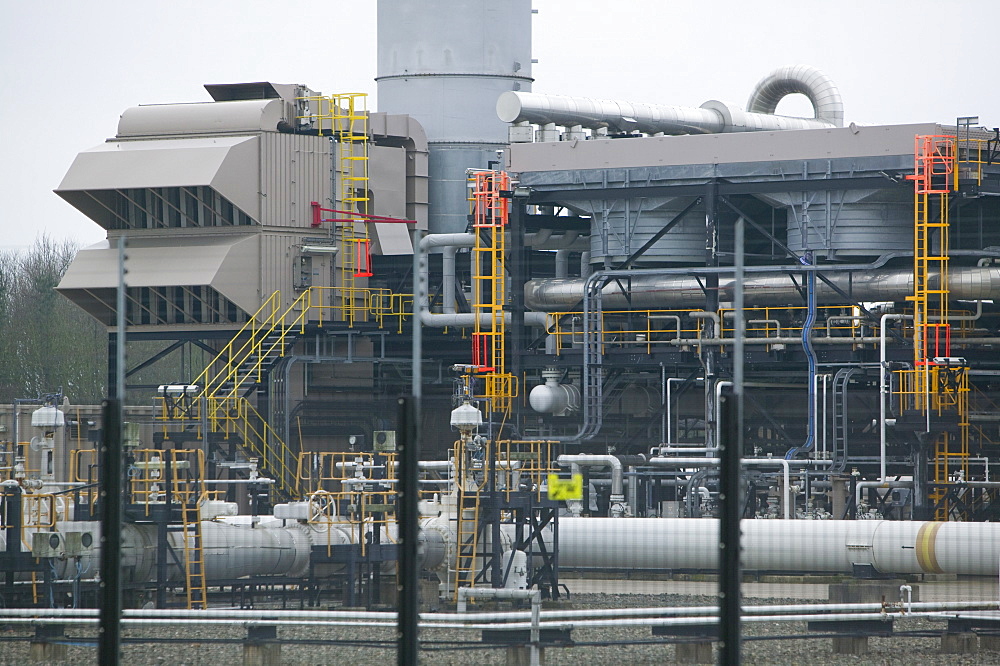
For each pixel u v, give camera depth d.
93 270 190.88
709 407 163.62
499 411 174.75
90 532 101.44
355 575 115.56
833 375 165.25
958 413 149.88
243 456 168.25
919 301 155.75
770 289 170.88
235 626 102.69
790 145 168.50
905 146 162.62
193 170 185.38
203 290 189.12
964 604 92.00
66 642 90.12
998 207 175.00
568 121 185.38
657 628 91.50
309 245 191.00
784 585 127.38
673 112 192.00
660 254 177.50
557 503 114.44
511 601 109.25
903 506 150.12
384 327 192.00
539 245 195.00
